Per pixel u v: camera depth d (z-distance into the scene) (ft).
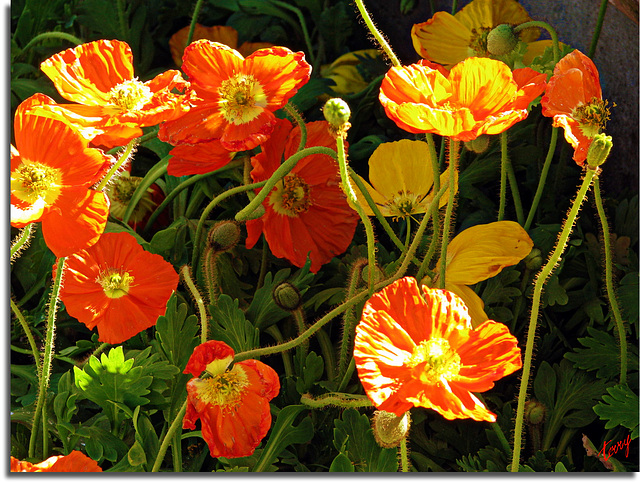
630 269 4.00
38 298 4.13
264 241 4.06
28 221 3.54
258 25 4.70
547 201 4.17
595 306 3.97
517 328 4.01
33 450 3.77
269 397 3.59
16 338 4.05
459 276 3.83
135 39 4.53
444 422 3.88
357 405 3.65
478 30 4.20
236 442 3.59
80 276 3.82
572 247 4.01
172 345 3.79
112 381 3.71
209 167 3.93
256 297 3.96
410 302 3.48
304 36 4.75
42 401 3.75
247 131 3.82
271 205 3.98
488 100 3.59
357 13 4.73
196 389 3.57
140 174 4.36
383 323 3.45
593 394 3.87
